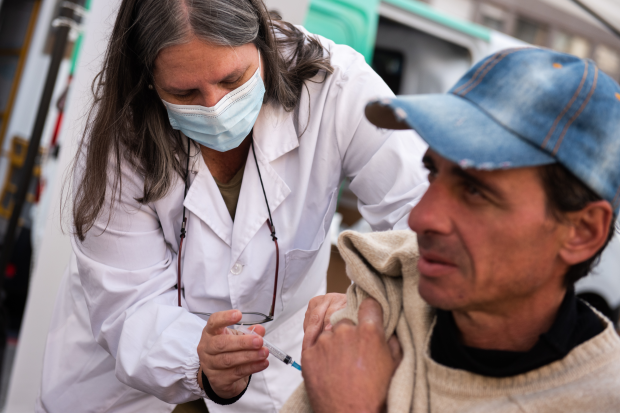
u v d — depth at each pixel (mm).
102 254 1366
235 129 1293
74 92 1958
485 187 666
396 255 879
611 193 672
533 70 682
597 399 684
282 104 1414
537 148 655
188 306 1451
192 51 1146
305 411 873
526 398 711
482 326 749
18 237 3760
